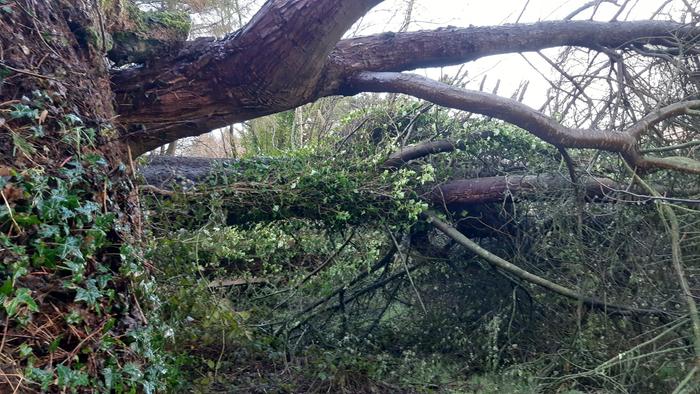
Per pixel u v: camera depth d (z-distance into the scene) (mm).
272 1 3525
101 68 3074
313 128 12219
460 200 5867
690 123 5539
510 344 5512
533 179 5754
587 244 5527
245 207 5195
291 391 4457
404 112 6238
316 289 6090
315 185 5266
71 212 2131
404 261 5660
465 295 6258
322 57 3699
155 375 2426
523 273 5410
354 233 5859
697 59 5484
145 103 3686
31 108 2260
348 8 3434
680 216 5070
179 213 4449
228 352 4914
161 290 3596
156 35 3660
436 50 4598
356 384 4664
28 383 1848
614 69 5492
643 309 4895
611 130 5016
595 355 4941
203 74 3693
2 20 2377
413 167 6086
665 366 4367
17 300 1821
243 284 6359
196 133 3902
